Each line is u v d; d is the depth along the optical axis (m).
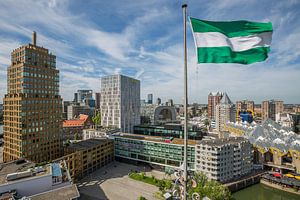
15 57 134.62
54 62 147.00
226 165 129.00
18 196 75.00
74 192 68.56
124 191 114.88
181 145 146.00
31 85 128.50
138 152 166.00
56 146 144.38
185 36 25.03
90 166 148.12
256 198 119.06
